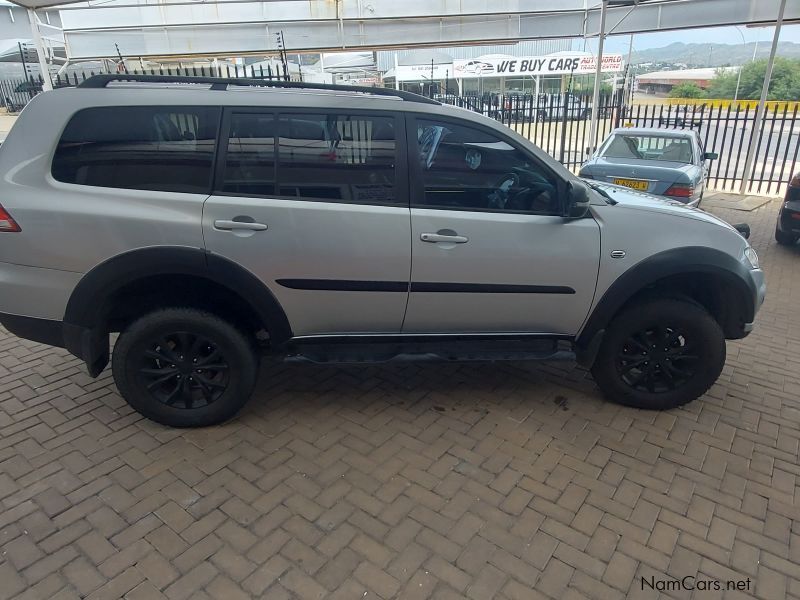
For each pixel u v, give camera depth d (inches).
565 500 110.0
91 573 91.0
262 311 122.3
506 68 986.1
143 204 113.7
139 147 115.0
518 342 137.8
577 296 130.3
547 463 121.0
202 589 88.5
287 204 117.3
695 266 128.8
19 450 122.3
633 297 136.8
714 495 111.8
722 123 1077.8
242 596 87.4
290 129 117.9
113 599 86.4
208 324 121.5
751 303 136.8
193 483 112.8
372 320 128.7
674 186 287.3
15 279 114.7
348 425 134.3
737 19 432.8
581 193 121.3
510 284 127.3
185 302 123.7
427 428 133.5
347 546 97.7
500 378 158.4
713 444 128.7
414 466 119.4
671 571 93.6
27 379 152.9
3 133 560.7
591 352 136.2
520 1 465.1
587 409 142.9
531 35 480.7
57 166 113.6
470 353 135.0
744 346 183.5
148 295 125.5
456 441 128.4
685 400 140.7
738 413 142.1
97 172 114.3
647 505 108.8
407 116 121.6
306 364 130.2
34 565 92.4
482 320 132.1
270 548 96.9
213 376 129.6
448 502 108.9
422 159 122.4
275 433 130.6
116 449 123.1
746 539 100.7
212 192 116.7
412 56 1171.9
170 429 131.0
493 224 123.4
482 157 124.5
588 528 102.7
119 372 123.3
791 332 196.5
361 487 112.7
